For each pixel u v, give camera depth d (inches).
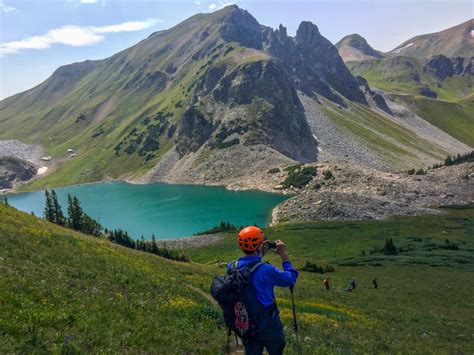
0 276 615.2
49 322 465.7
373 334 888.3
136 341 461.1
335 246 5241.1
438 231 5841.5
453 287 2481.5
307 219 7052.2
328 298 1595.7
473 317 1589.6
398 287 2524.6
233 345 501.4
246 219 7564.0
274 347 270.4
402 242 5132.9
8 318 444.1
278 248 294.2
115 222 7755.9
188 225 7332.7
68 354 386.3
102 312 564.1
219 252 5187.0
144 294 794.8
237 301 269.3
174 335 506.9
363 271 3503.9
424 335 1079.0
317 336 707.4
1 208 1726.1
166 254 3981.3
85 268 877.2
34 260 818.8
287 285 277.7
